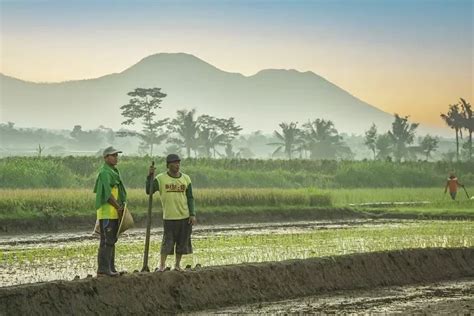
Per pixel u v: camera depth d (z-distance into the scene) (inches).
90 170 2719.0
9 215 1409.9
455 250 903.7
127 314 619.5
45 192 1604.3
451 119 5861.2
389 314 622.8
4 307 564.7
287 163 3314.5
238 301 690.2
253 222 1699.1
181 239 711.7
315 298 719.7
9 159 2500.0
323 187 3048.7
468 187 3159.5
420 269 845.2
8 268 823.7
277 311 647.1
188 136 6097.4
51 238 1246.9
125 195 658.2
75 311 594.6
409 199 2299.5
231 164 3154.5
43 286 593.9
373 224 1574.8
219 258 893.2
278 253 949.2
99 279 628.4
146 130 6348.4
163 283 659.4
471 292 757.9
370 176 3218.5
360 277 792.9
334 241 1123.9
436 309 644.7
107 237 642.2
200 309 657.6
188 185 716.7
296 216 1798.7
